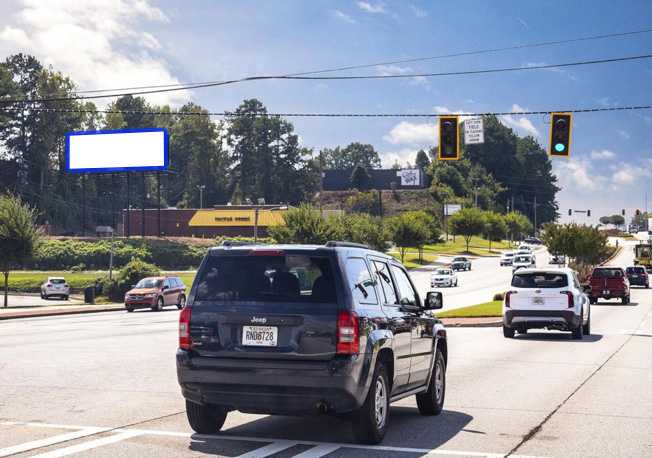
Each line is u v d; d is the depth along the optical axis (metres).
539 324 22.73
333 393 7.84
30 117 154.50
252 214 119.62
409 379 9.47
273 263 8.24
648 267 88.88
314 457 7.71
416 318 9.77
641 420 10.02
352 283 8.20
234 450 8.01
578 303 22.80
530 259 92.81
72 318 38.84
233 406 8.22
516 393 12.43
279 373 7.91
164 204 180.38
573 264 67.00
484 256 132.62
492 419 10.11
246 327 8.13
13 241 51.97
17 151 155.75
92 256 94.44
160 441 8.43
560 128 30.14
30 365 15.66
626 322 30.44
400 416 10.35
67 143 103.69
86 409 10.52
